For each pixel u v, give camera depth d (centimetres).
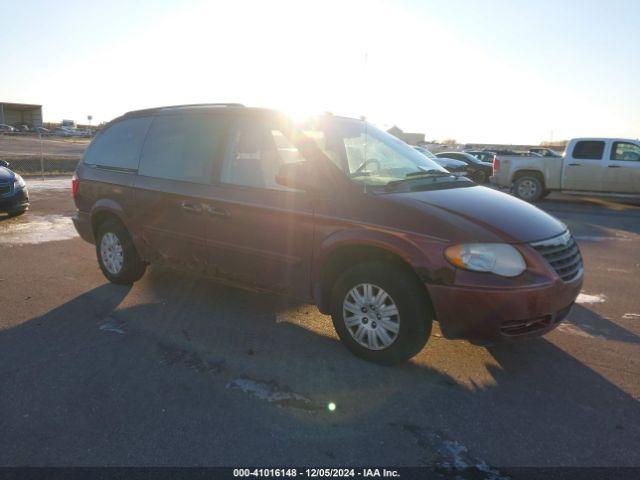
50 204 1158
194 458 259
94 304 478
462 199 359
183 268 468
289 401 313
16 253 677
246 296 506
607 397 322
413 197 349
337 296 368
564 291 327
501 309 308
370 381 338
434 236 320
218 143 436
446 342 398
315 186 368
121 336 405
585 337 417
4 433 277
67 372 345
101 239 540
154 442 271
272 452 265
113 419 291
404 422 292
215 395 318
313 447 269
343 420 294
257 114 418
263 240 398
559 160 1413
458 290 312
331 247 356
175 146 469
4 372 344
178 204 449
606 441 277
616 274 626
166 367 354
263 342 397
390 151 443
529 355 380
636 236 892
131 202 491
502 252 312
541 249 324
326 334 414
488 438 278
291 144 390
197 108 466
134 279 529
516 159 1481
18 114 7031
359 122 466
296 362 363
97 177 530
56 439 273
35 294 506
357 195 356
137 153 502
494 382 339
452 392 326
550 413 303
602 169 1355
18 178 939
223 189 421
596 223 1046
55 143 4200
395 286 334
